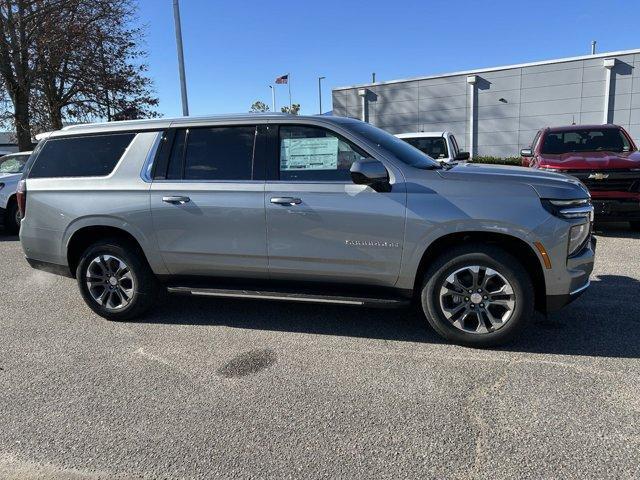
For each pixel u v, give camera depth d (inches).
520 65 866.8
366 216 157.2
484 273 152.4
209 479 99.9
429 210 152.3
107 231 191.3
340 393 132.6
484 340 155.1
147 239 181.2
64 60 720.3
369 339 169.5
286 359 155.0
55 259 196.9
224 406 127.6
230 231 171.5
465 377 139.2
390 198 155.6
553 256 146.8
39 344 172.2
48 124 760.3
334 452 107.2
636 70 784.3
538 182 149.9
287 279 171.5
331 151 164.6
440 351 157.5
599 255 277.9
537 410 121.0
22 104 733.9
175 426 119.0
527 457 103.5
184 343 170.1
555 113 855.1
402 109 982.4
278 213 165.2
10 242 392.2
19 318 200.8
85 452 109.8
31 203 197.6
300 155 167.5
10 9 674.8
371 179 151.7
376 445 109.3
